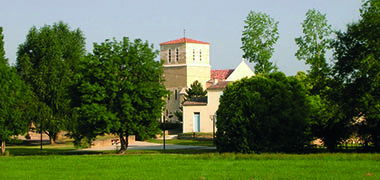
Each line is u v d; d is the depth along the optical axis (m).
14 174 27.73
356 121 40.84
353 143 44.38
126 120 42.47
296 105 40.16
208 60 111.19
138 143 63.06
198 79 109.44
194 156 35.03
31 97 57.91
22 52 69.62
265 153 36.56
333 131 41.50
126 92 42.31
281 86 40.59
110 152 46.78
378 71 37.03
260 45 76.44
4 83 45.97
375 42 37.75
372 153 37.50
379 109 36.69
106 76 42.03
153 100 43.00
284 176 25.28
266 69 75.81
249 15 77.06
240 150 39.56
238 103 40.62
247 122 39.66
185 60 108.81
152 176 26.12
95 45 43.16
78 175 27.11
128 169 29.06
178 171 27.75
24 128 46.25
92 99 41.53
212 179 24.86
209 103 72.06
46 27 71.25
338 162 30.14
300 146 39.47
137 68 42.88
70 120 63.25
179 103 108.00
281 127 39.41
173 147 53.72
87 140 45.03
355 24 39.72
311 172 26.47
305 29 72.12
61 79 65.19
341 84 39.72
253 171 27.17
